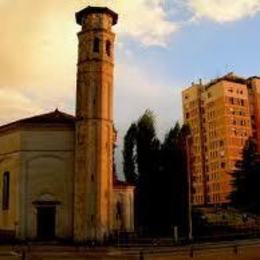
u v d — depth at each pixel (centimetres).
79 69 5297
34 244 4609
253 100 12619
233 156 11619
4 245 4534
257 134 12381
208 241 4759
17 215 5031
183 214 6078
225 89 11994
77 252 3809
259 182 8206
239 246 4056
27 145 5188
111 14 5462
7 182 5353
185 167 6244
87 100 5122
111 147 5178
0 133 5550
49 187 5091
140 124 6612
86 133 5025
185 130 6462
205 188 12238
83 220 4816
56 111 5669
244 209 8294
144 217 6216
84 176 4928
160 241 4616
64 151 5156
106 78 5244
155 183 6288
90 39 5294
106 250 3988
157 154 6400
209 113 12431
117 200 5738
